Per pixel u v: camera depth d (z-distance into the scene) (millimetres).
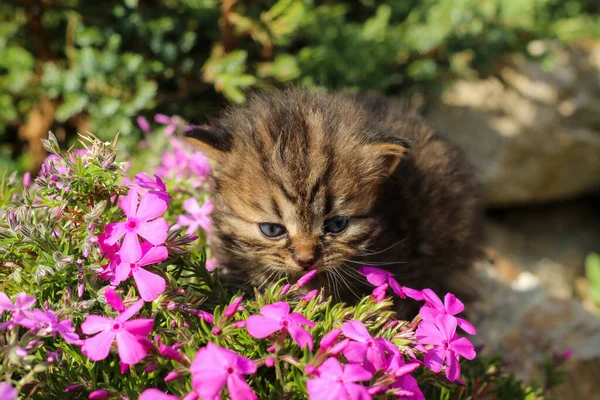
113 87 545
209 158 368
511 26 674
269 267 362
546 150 711
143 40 576
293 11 543
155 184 305
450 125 710
